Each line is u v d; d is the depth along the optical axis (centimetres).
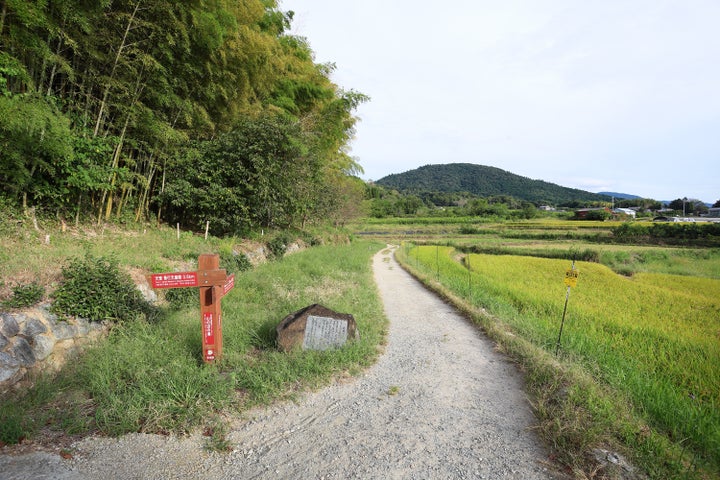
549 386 405
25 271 449
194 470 264
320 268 1117
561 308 943
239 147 1181
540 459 282
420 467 270
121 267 563
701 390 503
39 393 333
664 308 1133
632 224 5256
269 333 518
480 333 646
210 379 369
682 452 280
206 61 957
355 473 262
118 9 768
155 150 967
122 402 326
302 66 1689
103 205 898
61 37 650
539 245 4253
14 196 661
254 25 1167
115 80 778
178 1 794
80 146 736
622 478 257
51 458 264
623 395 395
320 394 386
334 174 2464
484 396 395
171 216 1190
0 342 340
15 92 643
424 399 384
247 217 1198
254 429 318
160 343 441
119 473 256
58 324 404
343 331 490
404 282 1259
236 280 783
